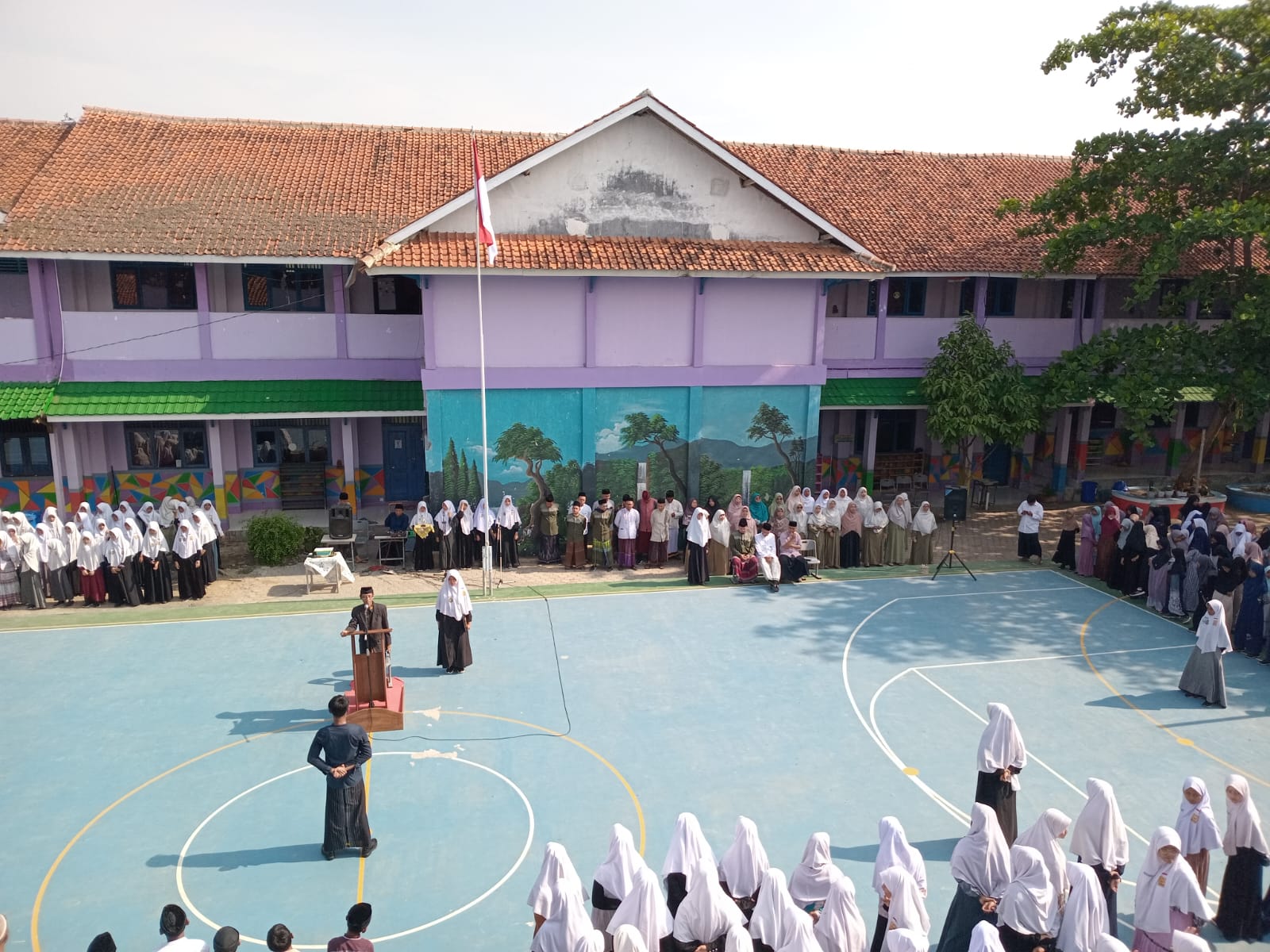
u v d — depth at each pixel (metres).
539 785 13.51
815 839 9.51
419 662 17.73
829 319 28.31
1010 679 17.36
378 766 13.97
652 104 23.28
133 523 20.72
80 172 24.91
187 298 25.05
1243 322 24.62
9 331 23.44
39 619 19.97
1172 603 20.77
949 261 27.72
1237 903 10.42
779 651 18.48
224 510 26.20
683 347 24.92
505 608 20.83
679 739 14.89
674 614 20.55
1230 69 24.78
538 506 24.70
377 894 11.16
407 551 24.30
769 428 26.02
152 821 12.59
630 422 24.98
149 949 10.20
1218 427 28.70
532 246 23.19
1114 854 9.98
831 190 30.47
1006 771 11.80
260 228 24.03
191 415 23.91
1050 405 27.38
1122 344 26.31
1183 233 23.84
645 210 24.36
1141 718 15.84
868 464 29.95
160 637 18.97
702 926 8.54
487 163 28.36
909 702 16.33
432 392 23.59
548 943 8.39
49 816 12.66
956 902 9.66
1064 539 24.30
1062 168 33.56
